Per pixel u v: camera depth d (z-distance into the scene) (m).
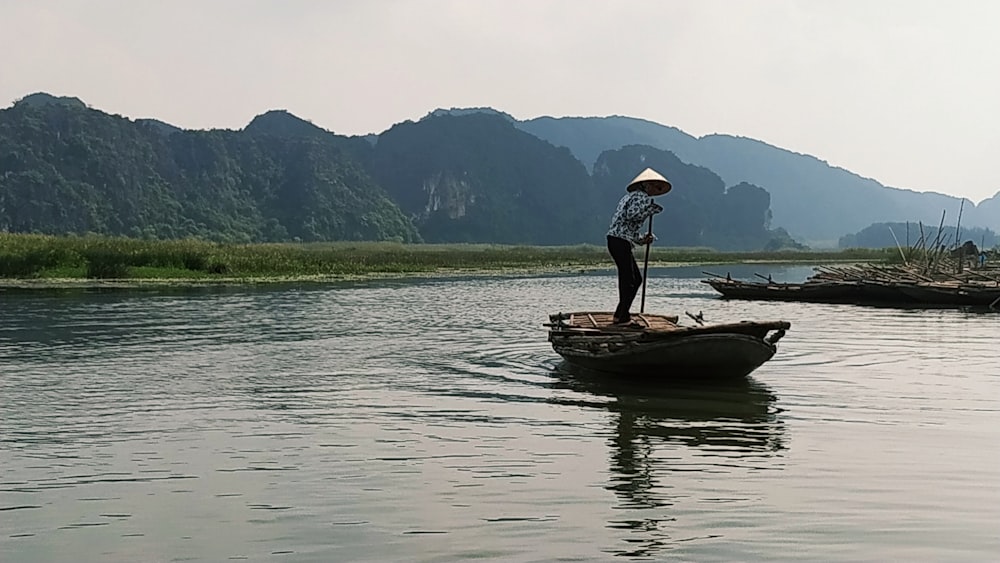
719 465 7.16
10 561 5.21
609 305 25.30
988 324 19.27
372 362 12.95
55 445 7.87
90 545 5.46
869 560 5.20
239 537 5.58
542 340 15.80
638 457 7.39
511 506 6.13
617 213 11.82
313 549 5.38
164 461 7.33
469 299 27.39
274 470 7.04
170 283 32.53
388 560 5.20
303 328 17.75
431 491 6.47
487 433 8.28
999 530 5.68
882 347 14.88
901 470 7.00
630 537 5.54
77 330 16.94
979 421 8.84
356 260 51.03
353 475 6.89
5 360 13.03
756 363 10.73
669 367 10.82
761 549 5.35
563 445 7.82
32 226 132.75
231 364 12.70
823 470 6.99
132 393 10.36
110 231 140.38
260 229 162.25
